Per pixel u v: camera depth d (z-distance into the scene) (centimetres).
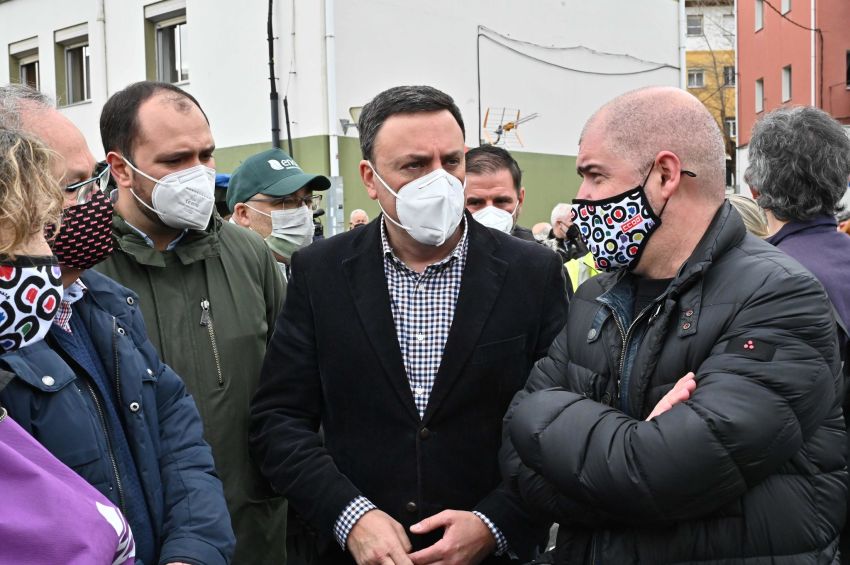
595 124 181
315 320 226
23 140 144
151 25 1347
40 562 118
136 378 178
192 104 242
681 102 174
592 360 180
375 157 221
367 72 1176
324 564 221
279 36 1166
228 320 245
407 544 203
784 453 148
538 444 166
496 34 1372
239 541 241
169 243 245
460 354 215
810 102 2211
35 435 154
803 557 153
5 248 140
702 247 167
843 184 242
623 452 152
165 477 184
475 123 1341
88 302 181
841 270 233
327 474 213
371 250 227
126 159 236
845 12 2169
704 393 150
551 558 202
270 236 379
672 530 156
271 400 230
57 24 1461
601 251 182
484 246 227
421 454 214
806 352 151
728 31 3494
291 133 1170
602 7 1578
